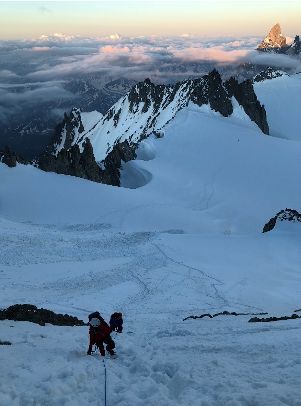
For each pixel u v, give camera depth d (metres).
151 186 132.00
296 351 17.34
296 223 82.62
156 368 14.55
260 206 125.50
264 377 13.23
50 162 139.75
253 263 64.56
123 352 18.02
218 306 46.94
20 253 66.06
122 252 69.38
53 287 52.25
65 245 72.12
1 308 37.34
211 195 129.00
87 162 146.25
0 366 14.67
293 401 10.52
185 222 103.81
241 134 179.00
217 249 70.69
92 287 53.09
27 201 105.75
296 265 64.06
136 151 171.38
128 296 50.47
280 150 167.50
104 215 100.62
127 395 11.62
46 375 13.66
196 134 177.62
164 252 68.94
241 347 18.84
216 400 11.00
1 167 122.25
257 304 48.28
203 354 17.59
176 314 42.22
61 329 25.28
